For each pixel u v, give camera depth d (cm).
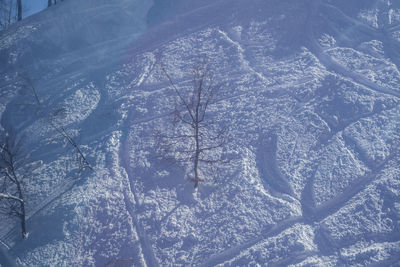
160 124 2023
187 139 1920
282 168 1761
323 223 1555
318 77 2122
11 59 2677
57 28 2869
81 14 2947
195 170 1686
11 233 1697
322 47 2325
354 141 1809
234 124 1958
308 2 2652
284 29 2478
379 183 1633
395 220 1512
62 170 1911
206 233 1581
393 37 2334
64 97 2334
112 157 1909
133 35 2736
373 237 1483
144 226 1627
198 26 2645
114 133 2033
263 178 1738
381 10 2523
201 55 2395
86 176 1852
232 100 2080
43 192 1827
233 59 2317
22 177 1908
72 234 1634
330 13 2552
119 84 2347
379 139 1797
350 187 1656
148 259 1533
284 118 1948
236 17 2642
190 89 2169
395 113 1883
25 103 2338
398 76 2075
